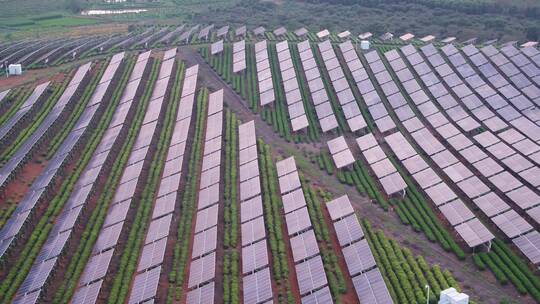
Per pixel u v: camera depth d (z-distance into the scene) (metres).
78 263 72.12
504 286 66.44
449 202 79.44
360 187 89.00
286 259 72.25
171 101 119.38
